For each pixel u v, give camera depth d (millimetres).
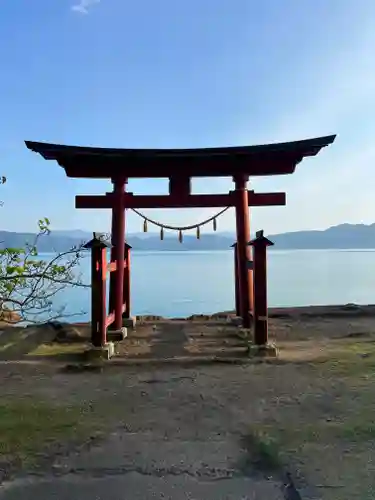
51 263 4734
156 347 5383
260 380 3812
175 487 2061
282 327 6605
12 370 4230
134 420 2916
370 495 1970
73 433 2703
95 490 2039
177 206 6164
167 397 3395
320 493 1993
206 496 1979
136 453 2422
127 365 4363
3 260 4566
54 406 3199
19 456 2391
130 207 6188
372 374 3928
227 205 6152
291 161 5887
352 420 2855
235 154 5707
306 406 3139
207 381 3816
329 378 3826
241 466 2264
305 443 2520
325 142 5379
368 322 7000
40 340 5707
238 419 2914
